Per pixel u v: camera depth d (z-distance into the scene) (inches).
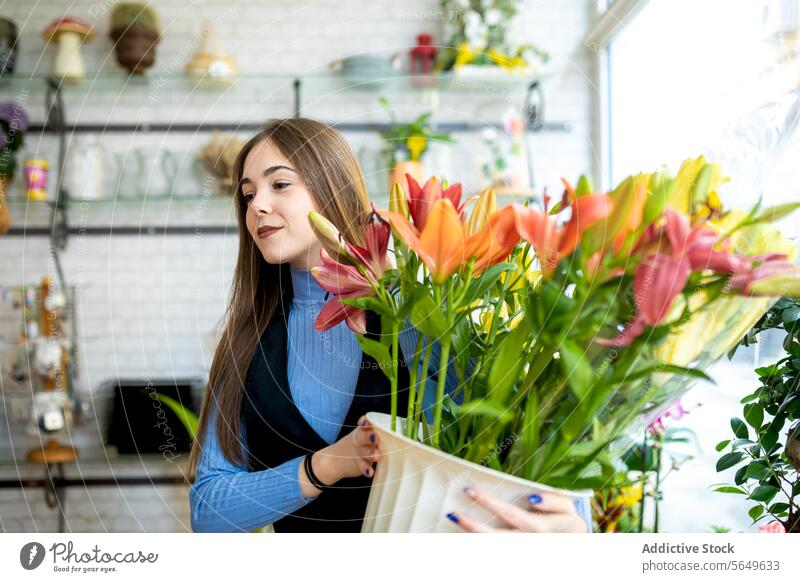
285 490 22.5
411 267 18.6
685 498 34.6
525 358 19.4
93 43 39.8
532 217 18.1
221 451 24.8
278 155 25.6
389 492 20.4
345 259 18.8
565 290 18.8
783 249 19.4
